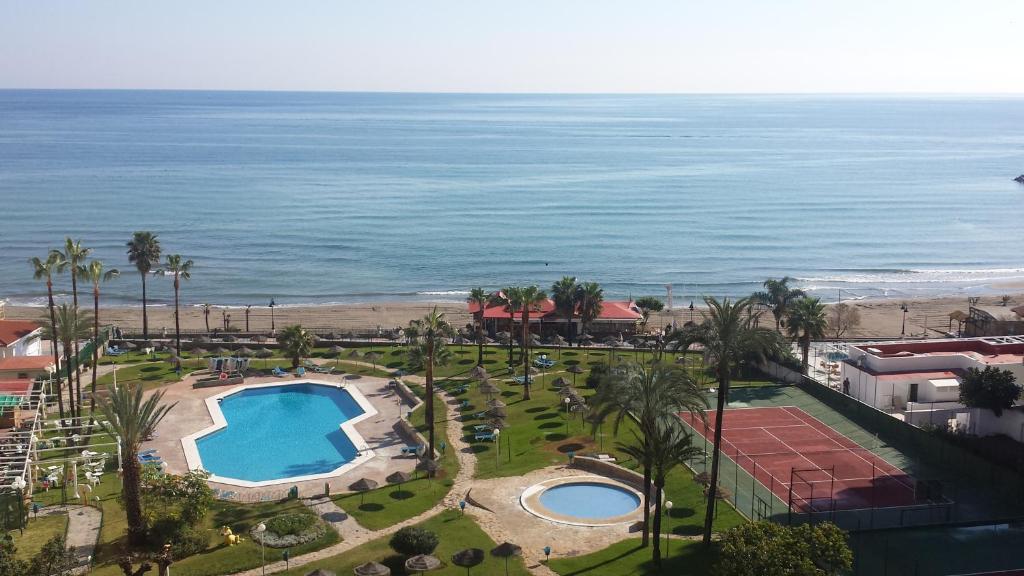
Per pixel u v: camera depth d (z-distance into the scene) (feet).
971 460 235.81
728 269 607.37
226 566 178.70
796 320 329.93
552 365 340.39
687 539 195.00
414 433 268.21
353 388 320.70
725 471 237.66
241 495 222.28
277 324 458.91
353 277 580.30
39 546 187.21
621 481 229.66
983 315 386.11
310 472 245.45
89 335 357.82
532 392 308.19
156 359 354.74
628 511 213.46
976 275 596.29
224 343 376.68
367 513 208.13
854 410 289.74
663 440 183.32
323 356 361.92
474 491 222.48
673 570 177.68
